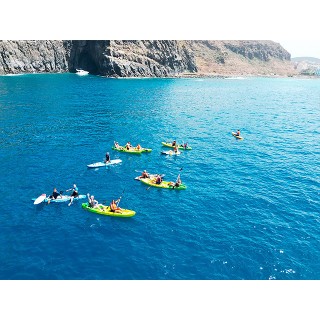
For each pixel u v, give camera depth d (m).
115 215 29.84
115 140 53.47
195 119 73.38
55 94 95.38
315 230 28.84
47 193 33.84
